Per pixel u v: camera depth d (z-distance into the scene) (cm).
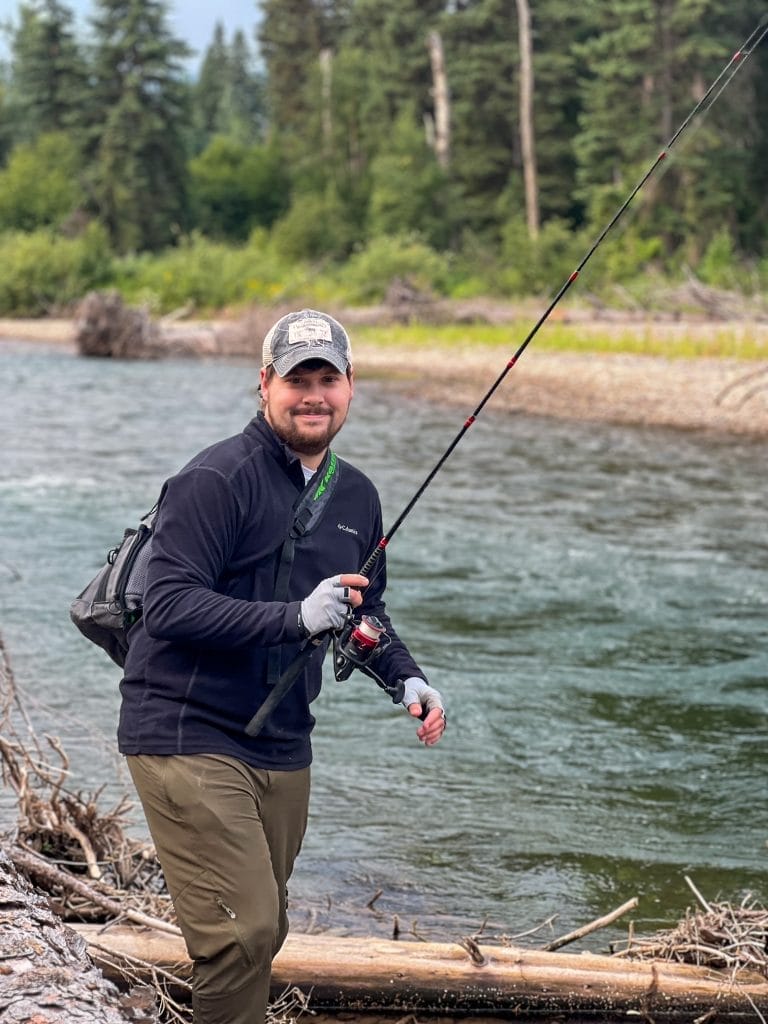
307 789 297
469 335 2933
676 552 992
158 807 279
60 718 594
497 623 789
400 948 354
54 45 6344
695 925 372
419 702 306
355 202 5212
